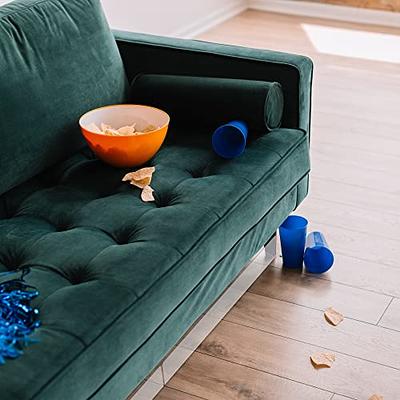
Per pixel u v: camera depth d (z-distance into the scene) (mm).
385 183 2979
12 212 2055
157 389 2010
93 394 1579
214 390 2023
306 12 4945
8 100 2037
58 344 1521
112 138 2102
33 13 2180
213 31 4742
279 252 2566
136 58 2520
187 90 2340
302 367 2086
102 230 1898
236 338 2191
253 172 2113
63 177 2178
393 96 3756
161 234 1844
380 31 4641
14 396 1414
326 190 2943
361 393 1997
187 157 2209
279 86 2318
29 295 1655
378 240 2627
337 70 4098
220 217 1938
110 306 1625
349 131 3410
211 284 1965
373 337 2186
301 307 2311
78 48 2256
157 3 4254
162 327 1780
